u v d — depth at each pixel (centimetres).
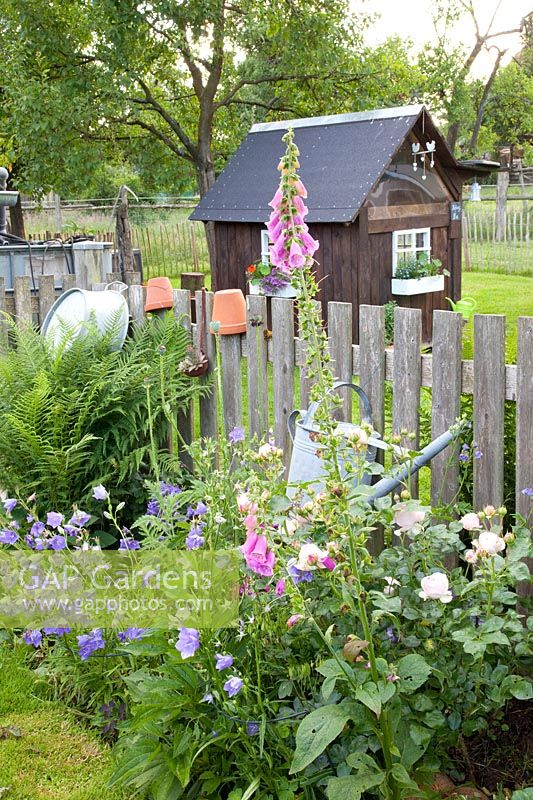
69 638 312
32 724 308
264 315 441
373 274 894
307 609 244
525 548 248
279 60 1255
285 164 234
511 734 278
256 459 260
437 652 252
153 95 1361
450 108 2197
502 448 330
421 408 375
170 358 462
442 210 962
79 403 429
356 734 238
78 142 1165
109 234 1709
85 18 1127
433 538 277
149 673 286
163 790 251
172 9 1055
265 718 246
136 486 438
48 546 328
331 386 243
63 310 505
